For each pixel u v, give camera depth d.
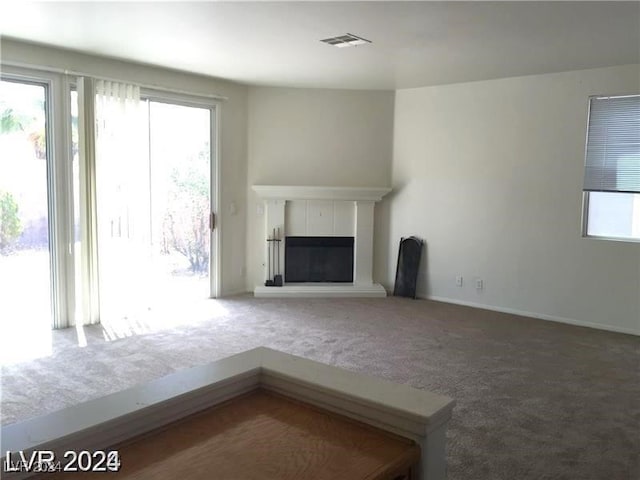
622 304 5.48
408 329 5.44
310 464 1.24
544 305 6.00
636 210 5.42
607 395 3.78
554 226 5.87
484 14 3.76
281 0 3.51
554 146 5.80
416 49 4.79
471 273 6.54
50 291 5.17
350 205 7.14
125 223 5.62
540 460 2.86
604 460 2.87
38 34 4.46
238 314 5.92
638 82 5.23
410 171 6.98
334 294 6.91
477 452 2.94
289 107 6.96
